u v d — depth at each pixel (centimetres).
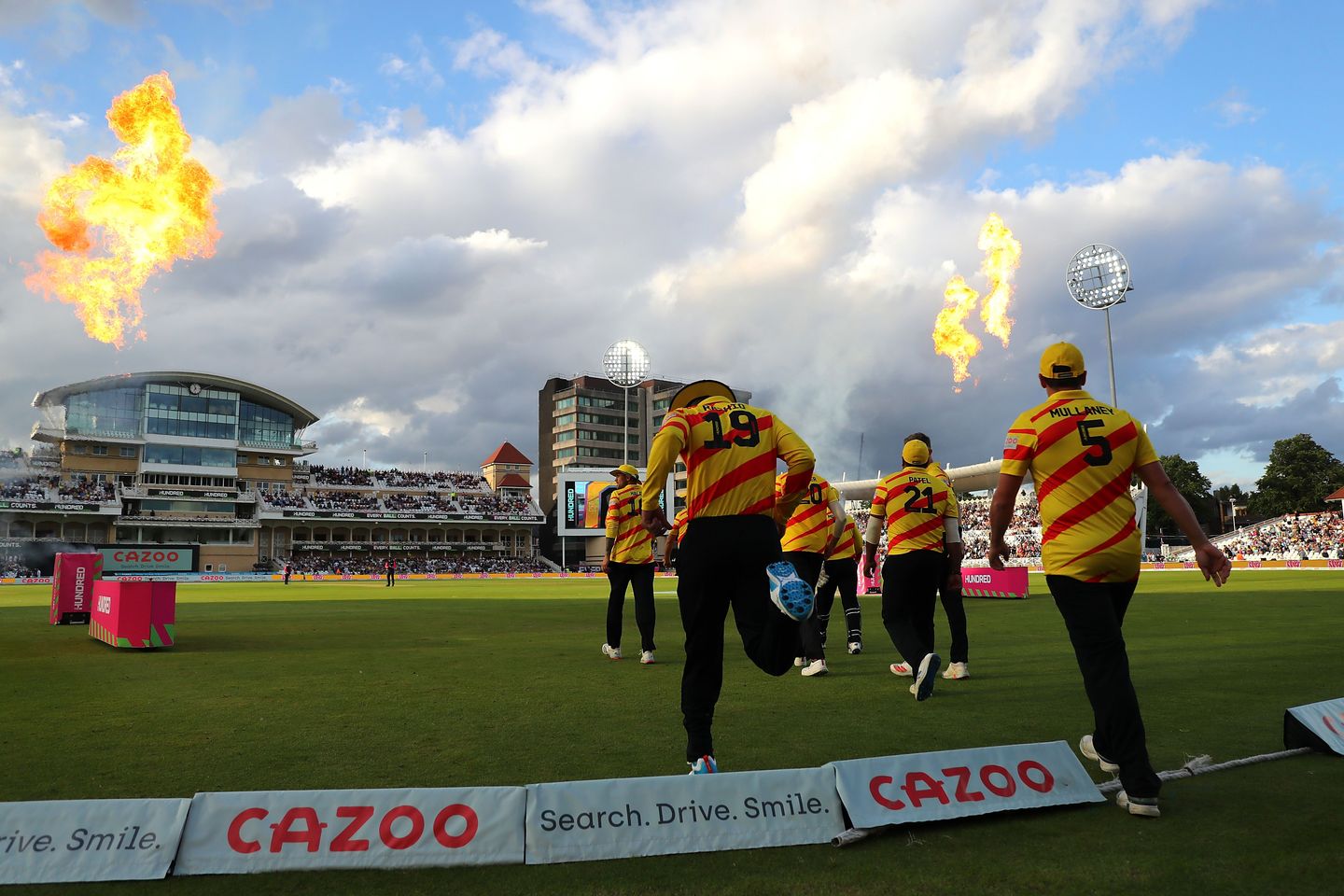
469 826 282
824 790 306
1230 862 267
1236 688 609
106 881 259
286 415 7769
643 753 425
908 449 651
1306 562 4309
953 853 280
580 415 9781
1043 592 2225
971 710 538
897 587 634
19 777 382
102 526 6756
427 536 8169
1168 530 8000
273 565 7100
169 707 570
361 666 800
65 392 6838
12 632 1181
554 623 1396
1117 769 379
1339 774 367
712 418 371
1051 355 393
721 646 371
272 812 280
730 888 252
